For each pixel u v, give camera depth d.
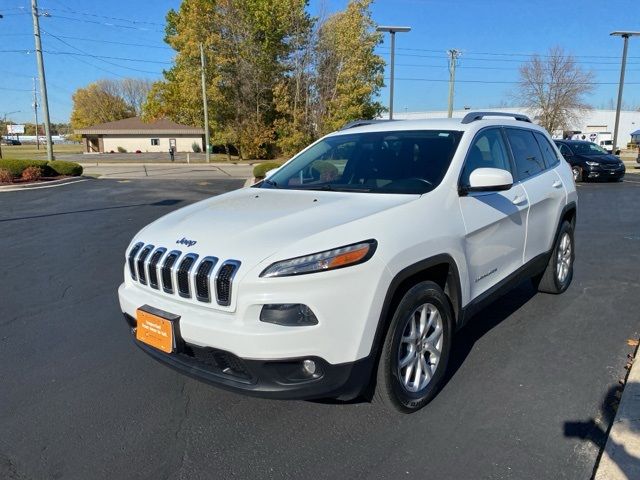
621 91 28.20
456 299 3.35
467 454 2.75
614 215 10.95
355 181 3.69
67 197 15.92
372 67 36.97
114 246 8.35
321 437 2.94
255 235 2.80
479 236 3.56
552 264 5.06
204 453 2.83
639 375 3.46
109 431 3.05
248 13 41.41
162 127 64.19
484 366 3.77
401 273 2.82
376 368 2.91
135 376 3.76
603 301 5.15
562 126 47.38
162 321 2.83
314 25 38.56
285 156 41.09
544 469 2.62
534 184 4.47
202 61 39.91
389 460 2.72
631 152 53.06
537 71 46.72
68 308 5.29
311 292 2.55
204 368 2.82
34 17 27.14
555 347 4.08
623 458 2.60
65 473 2.68
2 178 19.94
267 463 2.73
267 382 2.63
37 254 7.83
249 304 2.58
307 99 39.59
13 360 4.05
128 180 23.39
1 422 3.17
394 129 4.14
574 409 3.17
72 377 3.75
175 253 2.89
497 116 4.45
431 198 3.24
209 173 28.77
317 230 2.74
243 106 43.28
